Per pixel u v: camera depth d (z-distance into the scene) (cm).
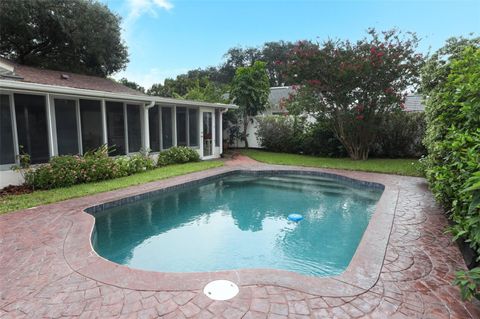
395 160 1233
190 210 700
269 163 1223
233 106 1420
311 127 1475
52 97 802
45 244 389
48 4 1564
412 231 438
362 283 293
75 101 858
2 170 689
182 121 1251
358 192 848
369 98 1162
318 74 1170
